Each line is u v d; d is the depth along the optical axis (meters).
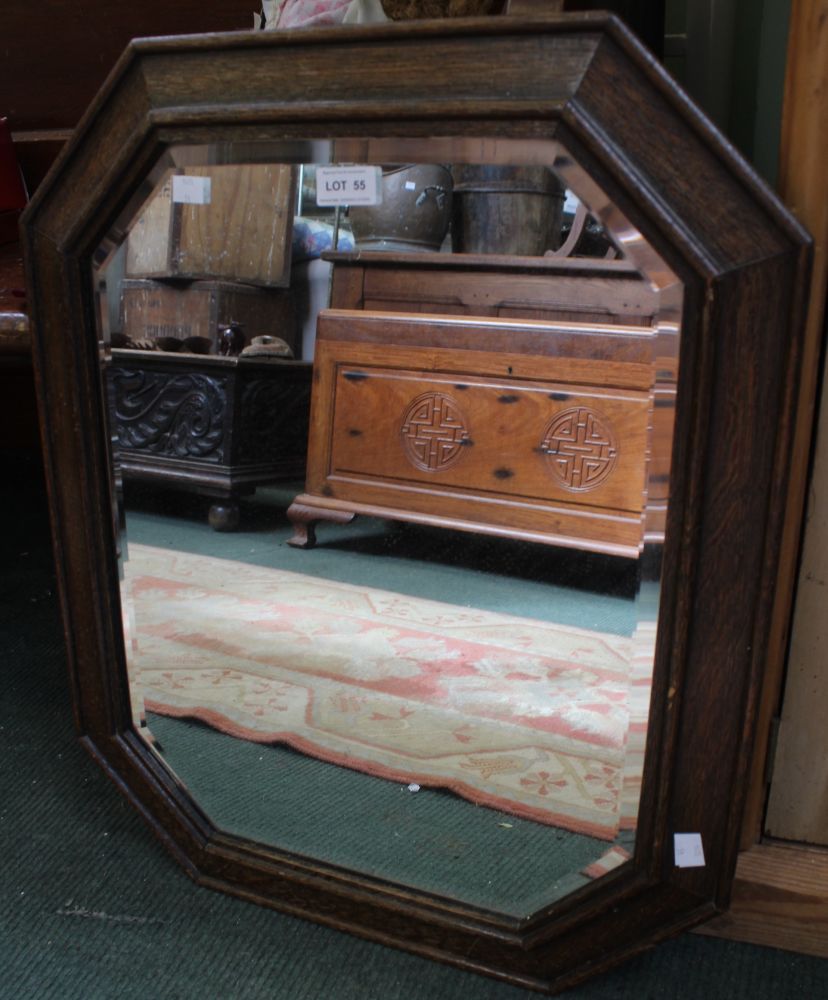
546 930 0.79
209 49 0.72
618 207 0.65
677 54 1.14
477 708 1.00
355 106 0.69
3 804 1.05
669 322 0.67
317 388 1.28
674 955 0.85
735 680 0.71
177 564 1.05
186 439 1.10
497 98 0.65
